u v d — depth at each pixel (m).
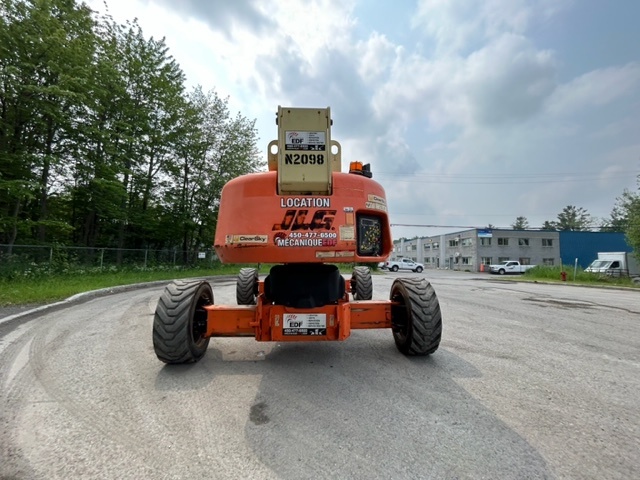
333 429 2.07
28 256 10.88
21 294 7.36
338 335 2.99
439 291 11.66
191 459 1.77
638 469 1.72
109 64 14.23
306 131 2.71
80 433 2.02
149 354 3.58
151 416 2.23
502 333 4.83
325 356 3.57
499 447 1.90
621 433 2.09
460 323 5.52
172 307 3.01
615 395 2.68
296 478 1.62
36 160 11.39
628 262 27.44
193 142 21.72
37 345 3.90
